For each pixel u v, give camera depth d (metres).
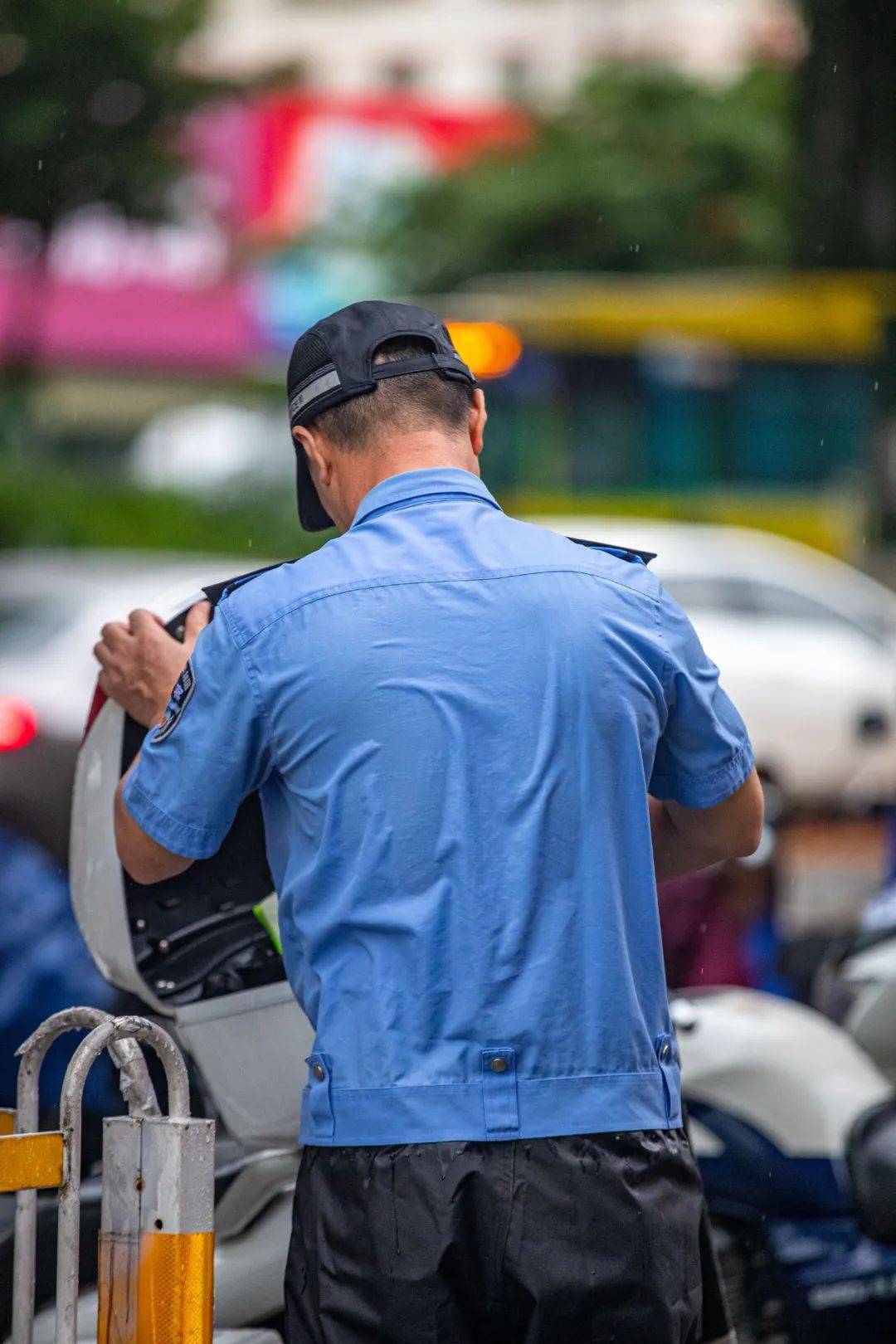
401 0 178.25
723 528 57.78
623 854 7.23
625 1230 6.86
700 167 116.19
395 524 7.55
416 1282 6.70
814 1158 11.74
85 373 114.12
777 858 17.72
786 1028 12.23
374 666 7.14
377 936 6.98
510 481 57.41
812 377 59.31
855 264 68.69
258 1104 8.60
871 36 67.44
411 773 7.04
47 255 97.38
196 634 8.37
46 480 75.44
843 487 59.12
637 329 58.19
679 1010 12.09
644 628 7.48
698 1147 11.77
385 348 7.86
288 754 7.21
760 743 47.28
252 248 117.19
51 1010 15.12
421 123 123.44
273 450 79.69
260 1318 8.91
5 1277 8.59
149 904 8.44
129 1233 7.02
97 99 91.06
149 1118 7.04
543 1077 6.89
